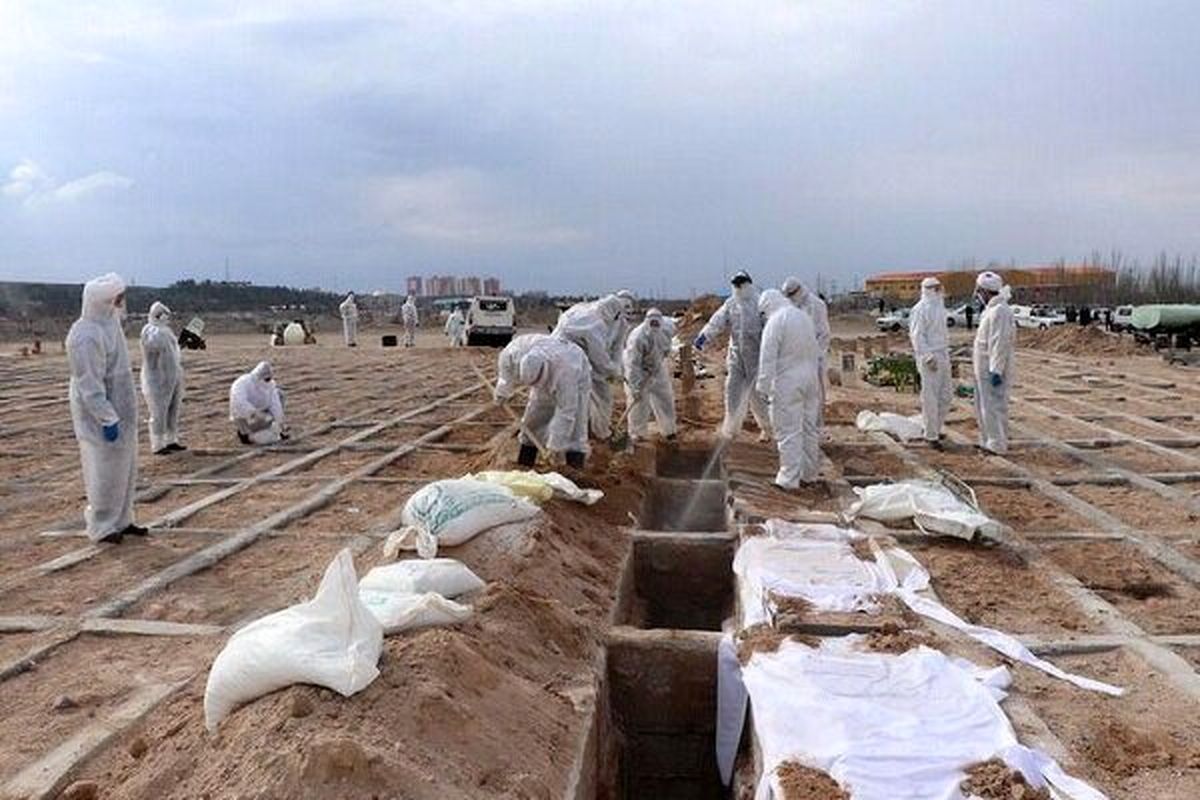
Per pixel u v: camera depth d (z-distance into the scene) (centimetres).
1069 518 886
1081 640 573
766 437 1250
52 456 1209
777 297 1047
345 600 419
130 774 398
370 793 341
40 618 613
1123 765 429
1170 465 1130
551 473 852
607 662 575
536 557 655
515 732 432
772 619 582
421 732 388
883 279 8012
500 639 512
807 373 963
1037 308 4297
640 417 1230
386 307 7256
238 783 345
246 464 1157
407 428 1430
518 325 4947
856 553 721
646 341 1199
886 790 386
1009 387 1200
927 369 1230
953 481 959
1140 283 5775
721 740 557
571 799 409
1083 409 1616
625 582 714
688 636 586
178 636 586
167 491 1002
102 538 788
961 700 465
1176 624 611
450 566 561
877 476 1055
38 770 415
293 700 380
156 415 1210
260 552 770
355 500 955
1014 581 692
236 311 6266
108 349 772
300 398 1820
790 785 394
